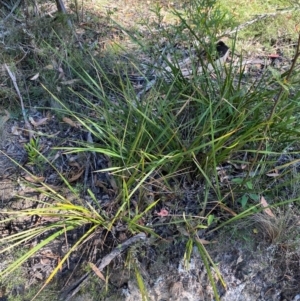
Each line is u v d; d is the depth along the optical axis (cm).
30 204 102
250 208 90
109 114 102
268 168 102
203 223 97
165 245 96
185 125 105
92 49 133
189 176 102
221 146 94
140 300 94
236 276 94
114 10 153
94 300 94
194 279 94
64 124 114
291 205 99
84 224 97
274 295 94
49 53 124
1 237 99
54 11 144
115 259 95
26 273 96
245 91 106
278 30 141
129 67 127
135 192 99
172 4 157
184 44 134
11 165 108
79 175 105
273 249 95
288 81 93
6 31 131
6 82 121
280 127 97
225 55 126
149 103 102
